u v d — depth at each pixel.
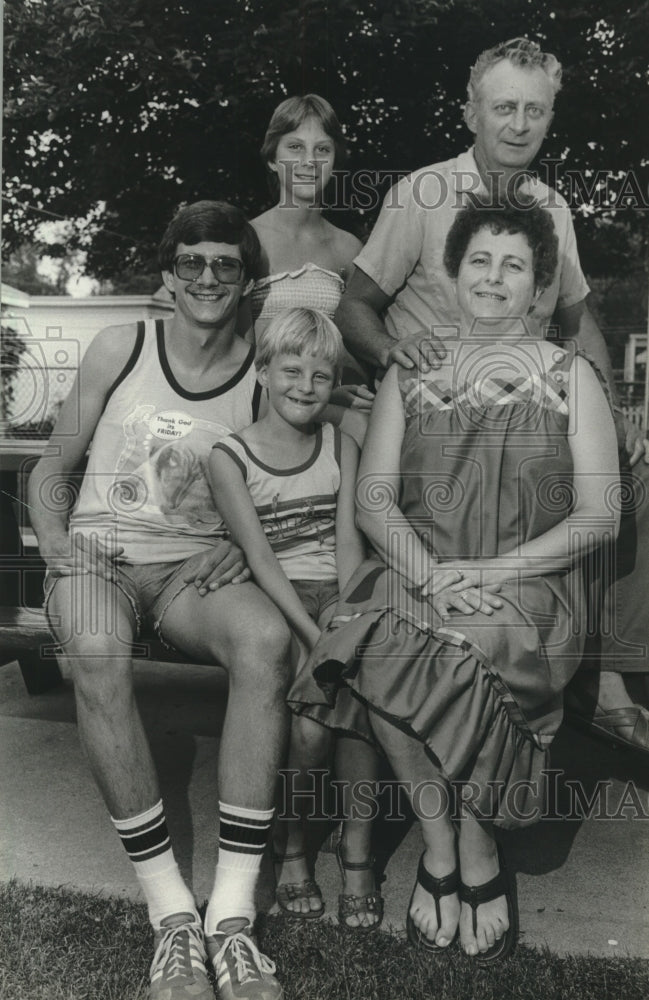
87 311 5.44
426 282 2.45
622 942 1.95
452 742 1.79
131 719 1.89
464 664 1.79
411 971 1.84
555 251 2.13
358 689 1.85
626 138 3.44
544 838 2.38
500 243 2.06
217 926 1.82
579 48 3.28
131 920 2.00
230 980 1.74
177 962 1.75
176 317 2.16
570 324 2.58
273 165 2.67
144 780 1.87
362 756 1.98
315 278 2.67
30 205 4.93
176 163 4.37
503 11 3.26
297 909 2.02
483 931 1.88
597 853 2.31
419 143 3.61
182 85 3.79
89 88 3.87
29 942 1.93
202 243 2.08
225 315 2.13
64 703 3.30
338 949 1.90
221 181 4.27
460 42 3.36
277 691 1.86
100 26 3.49
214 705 3.31
